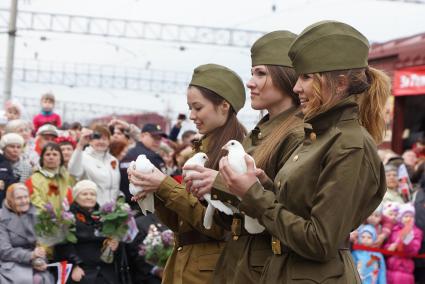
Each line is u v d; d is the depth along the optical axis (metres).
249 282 3.47
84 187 7.29
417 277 8.98
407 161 11.67
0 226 6.89
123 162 8.40
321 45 3.12
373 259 8.48
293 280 3.11
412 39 14.30
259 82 3.77
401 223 8.58
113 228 7.21
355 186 2.99
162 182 4.14
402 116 14.56
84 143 8.13
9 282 6.72
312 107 3.14
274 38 3.79
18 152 8.12
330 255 2.99
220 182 3.42
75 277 7.11
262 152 3.63
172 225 4.48
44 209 6.97
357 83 3.14
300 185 3.09
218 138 4.45
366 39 3.21
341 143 3.04
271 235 3.36
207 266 4.33
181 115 12.30
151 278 7.60
